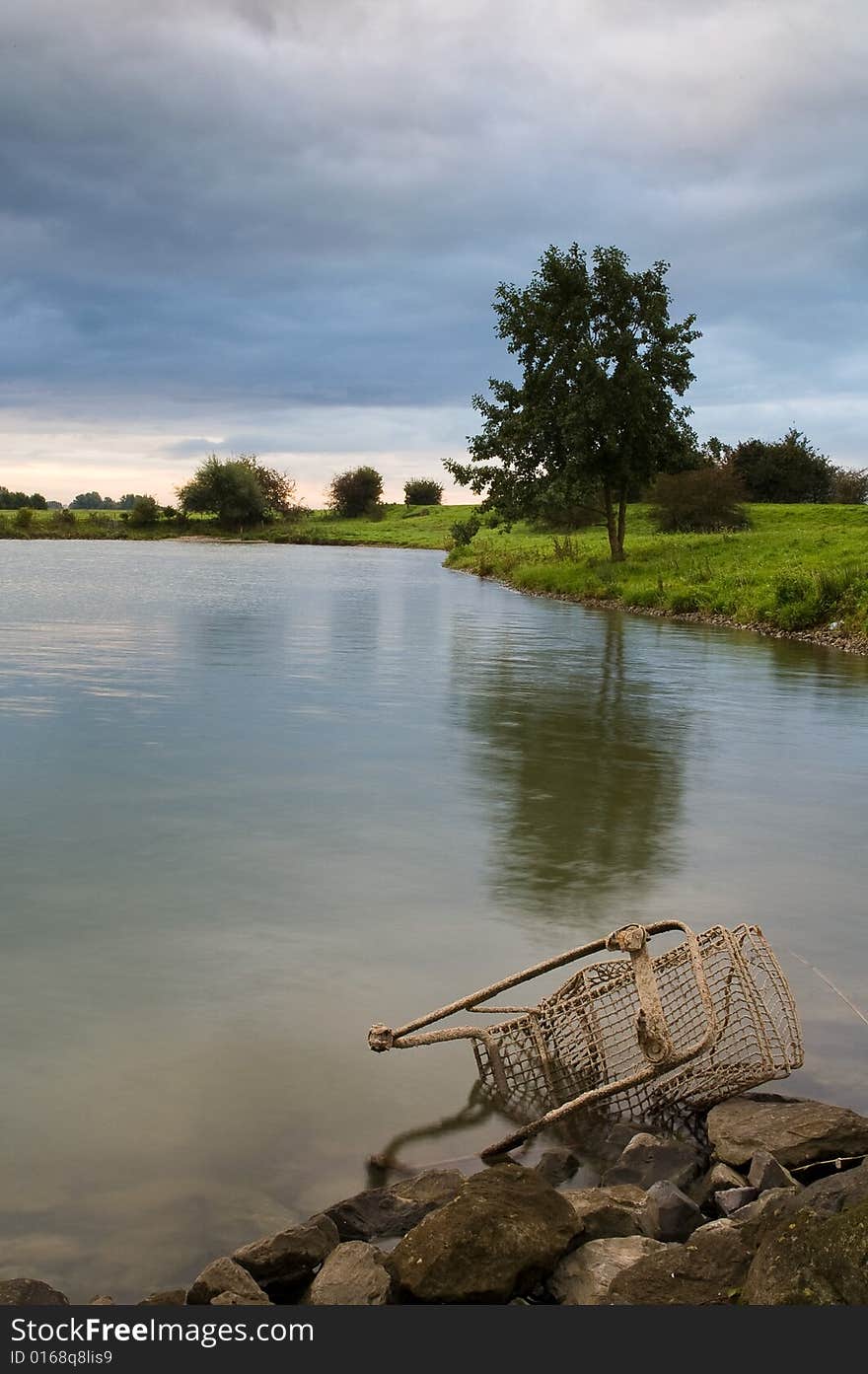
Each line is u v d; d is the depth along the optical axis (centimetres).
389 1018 541
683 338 4153
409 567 6075
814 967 605
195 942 625
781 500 8638
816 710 1490
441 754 1141
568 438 4081
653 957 604
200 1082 478
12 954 605
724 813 932
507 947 628
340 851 797
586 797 973
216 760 1078
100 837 819
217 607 3033
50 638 2134
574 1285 361
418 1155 437
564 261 4141
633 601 3503
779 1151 430
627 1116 477
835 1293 335
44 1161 420
